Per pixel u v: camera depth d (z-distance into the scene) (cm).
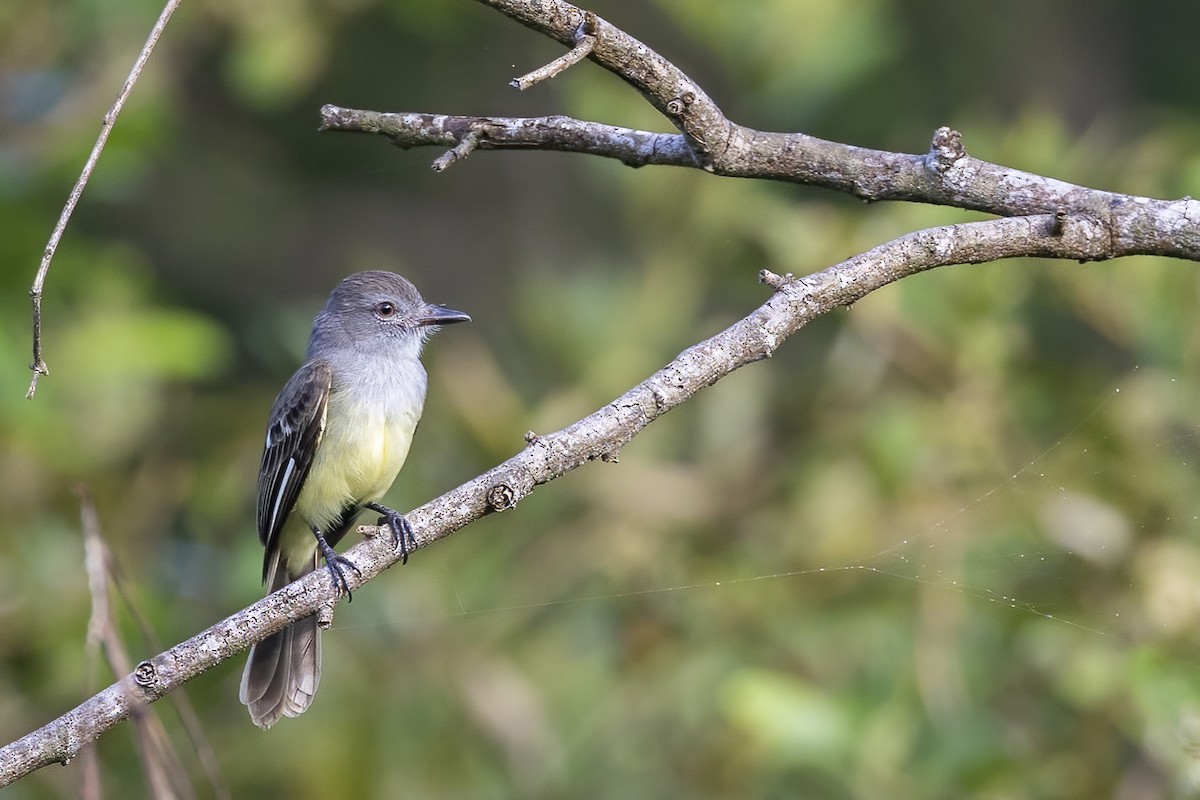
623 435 585
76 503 1143
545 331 1327
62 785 1034
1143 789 1066
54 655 1099
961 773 1032
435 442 1223
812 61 1369
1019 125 1223
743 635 1162
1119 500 1025
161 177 1647
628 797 1123
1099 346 1255
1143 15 1678
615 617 1188
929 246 588
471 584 1181
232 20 1409
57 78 1328
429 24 1464
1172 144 1191
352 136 1694
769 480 1209
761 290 1325
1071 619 1025
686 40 1489
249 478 1278
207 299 1666
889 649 1105
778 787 1112
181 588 1222
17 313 1219
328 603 587
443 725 1156
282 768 1133
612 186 1409
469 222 1712
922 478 1134
